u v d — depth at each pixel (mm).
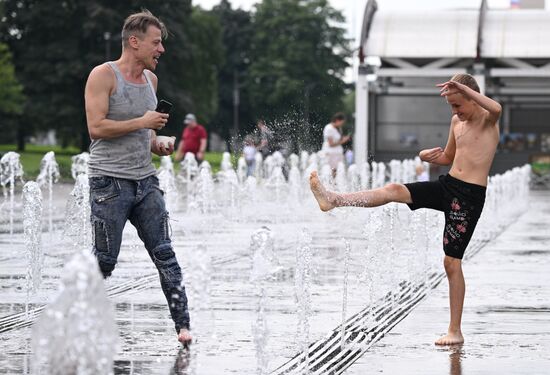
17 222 30672
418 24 62344
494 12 62781
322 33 172375
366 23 61906
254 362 10961
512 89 69375
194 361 10953
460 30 61750
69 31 111250
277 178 39031
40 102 110125
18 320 13445
